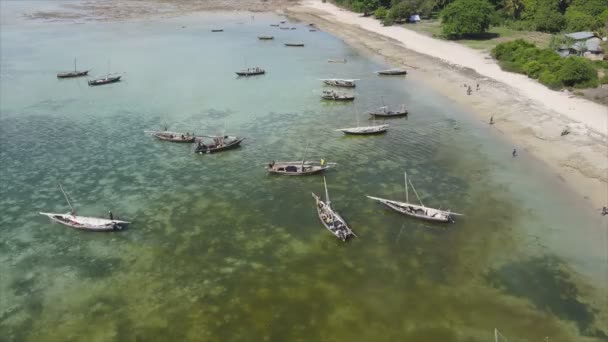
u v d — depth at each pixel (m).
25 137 70.31
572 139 62.31
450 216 48.06
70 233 46.75
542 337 33.94
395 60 111.38
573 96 78.25
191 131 72.19
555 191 51.59
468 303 37.09
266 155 63.31
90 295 38.69
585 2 133.88
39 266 42.16
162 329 35.22
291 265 41.72
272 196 53.06
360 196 52.50
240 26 163.50
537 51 94.56
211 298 38.12
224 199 52.66
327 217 47.47
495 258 41.94
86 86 95.88
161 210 50.62
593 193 50.53
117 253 43.72
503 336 34.03
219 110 81.19
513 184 53.59
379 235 45.56
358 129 68.69
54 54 121.50
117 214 49.94
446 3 162.62
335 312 36.44
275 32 152.38
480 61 103.62
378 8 171.75
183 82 97.75
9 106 84.06
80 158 63.19
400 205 48.91
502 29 137.38
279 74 103.06
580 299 37.16
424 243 44.22
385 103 82.62
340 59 115.31
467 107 78.00
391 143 65.94
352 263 41.81
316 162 60.12
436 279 39.66
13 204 52.00
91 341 34.34
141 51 125.00
